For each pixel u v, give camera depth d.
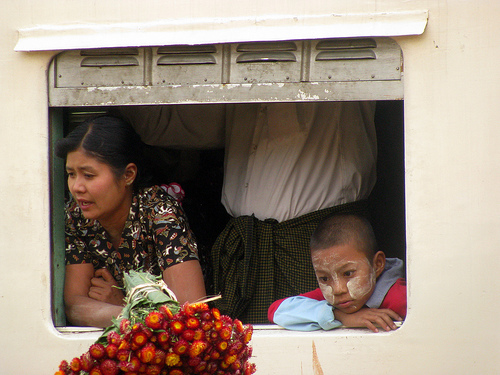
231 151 7.54
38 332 6.06
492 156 5.45
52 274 6.20
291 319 5.99
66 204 6.98
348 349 5.67
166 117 7.75
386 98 5.67
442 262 5.52
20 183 6.14
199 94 5.92
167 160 8.51
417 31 5.47
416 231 5.57
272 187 7.07
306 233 6.96
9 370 6.07
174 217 6.64
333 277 6.07
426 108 5.56
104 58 6.05
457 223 5.51
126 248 6.82
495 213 5.44
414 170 5.57
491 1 5.46
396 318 5.84
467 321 5.47
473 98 5.49
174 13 5.87
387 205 9.38
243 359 4.67
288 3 5.71
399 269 6.39
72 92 6.10
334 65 5.73
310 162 7.02
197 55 5.91
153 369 4.12
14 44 6.12
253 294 6.88
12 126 6.14
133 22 5.93
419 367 5.55
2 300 6.12
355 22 5.62
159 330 4.14
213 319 4.29
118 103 6.04
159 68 5.97
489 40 5.46
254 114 7.39
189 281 6.43
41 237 6.11
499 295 5.41
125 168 6.55
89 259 6.94
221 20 5.79
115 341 4.11
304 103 7.00
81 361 4.11
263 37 5.68
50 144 6.20
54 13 6.05
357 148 7.27
